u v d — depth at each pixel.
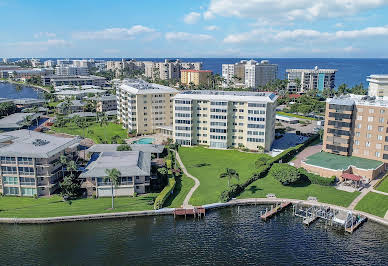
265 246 87.75
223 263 80.75
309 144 176.00
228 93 175.75
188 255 83.75
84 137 191.12
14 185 112.94
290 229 96.12
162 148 154.38
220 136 167.50
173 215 103.69
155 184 121.25
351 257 83.00
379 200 110.31
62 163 120.69
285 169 121.69
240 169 139.00
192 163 147.12
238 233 94.06
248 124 162.38
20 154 110.00
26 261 81.00
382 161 137.00
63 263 80.44
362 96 151.38
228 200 111.56
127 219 101.12
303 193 116.56
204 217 102.75
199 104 169.50
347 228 94.81
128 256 83.31
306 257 83.06
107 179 110.62
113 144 156.00
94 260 81.69
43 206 106.06
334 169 126.31
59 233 93.38
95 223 98.56
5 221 97.88
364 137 140.38
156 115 196.75
